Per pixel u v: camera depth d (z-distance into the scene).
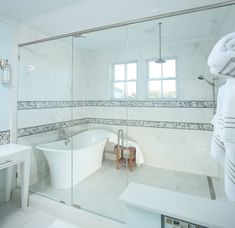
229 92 0.58
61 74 2.97
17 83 2.35
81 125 3.35
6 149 1.94
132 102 3.13
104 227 1.68
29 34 2.46
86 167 2.64
